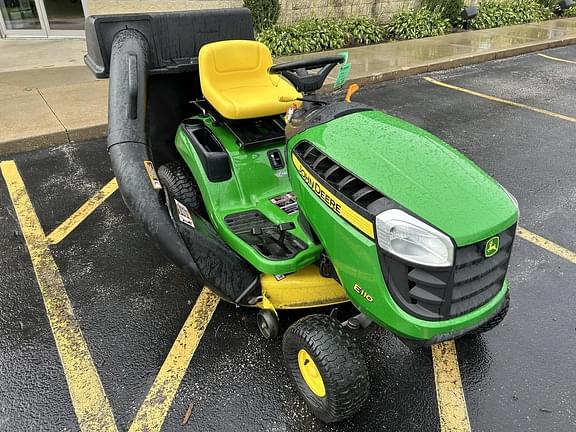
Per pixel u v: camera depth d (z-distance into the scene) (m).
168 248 2.67
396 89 7.43
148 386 2.60
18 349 2.80
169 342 2.88
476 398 2.56
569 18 13.38
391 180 2.04
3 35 9.64
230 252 2.72
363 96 7.07
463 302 2.04
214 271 2.65
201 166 3.20
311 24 9.33
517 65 9.02
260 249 2.61
